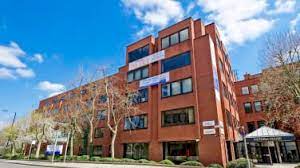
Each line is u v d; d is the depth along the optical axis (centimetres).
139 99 2942
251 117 3650
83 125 3325
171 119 2489
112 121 3306
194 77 2448
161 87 2733
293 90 1977
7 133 4719
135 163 2156
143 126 2769
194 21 2819
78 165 2108
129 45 3412
